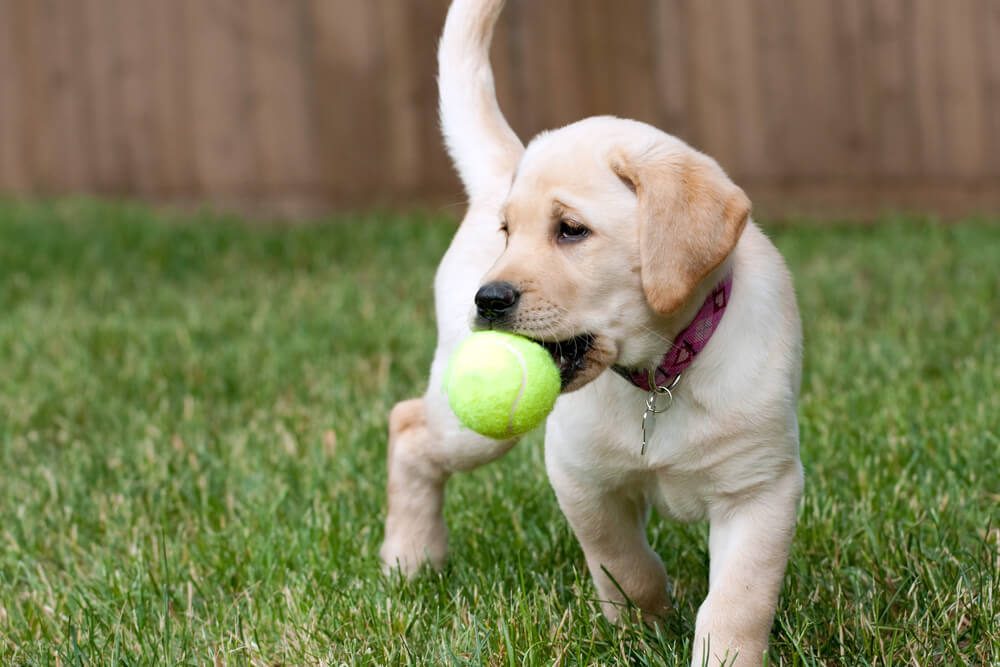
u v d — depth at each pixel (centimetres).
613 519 358
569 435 347
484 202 406
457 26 435
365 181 1073
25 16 1147
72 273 869
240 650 355
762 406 328
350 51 1062
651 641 355
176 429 551
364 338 672
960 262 815
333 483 474
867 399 525
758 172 1051
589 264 319
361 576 405
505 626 344
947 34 1035
